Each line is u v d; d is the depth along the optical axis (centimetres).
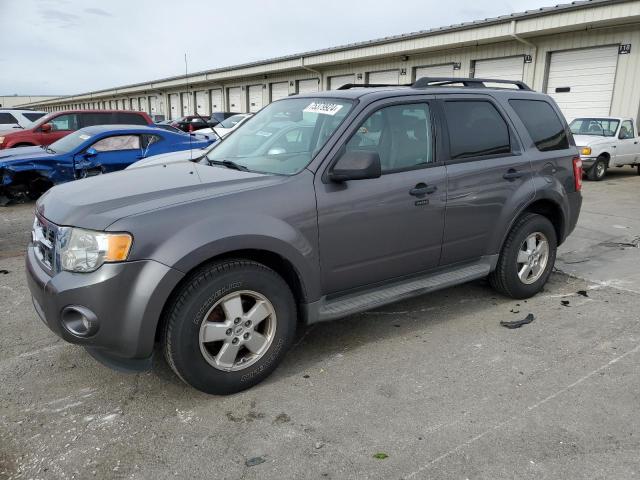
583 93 1647
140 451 257
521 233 436
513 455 252
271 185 311
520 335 388
